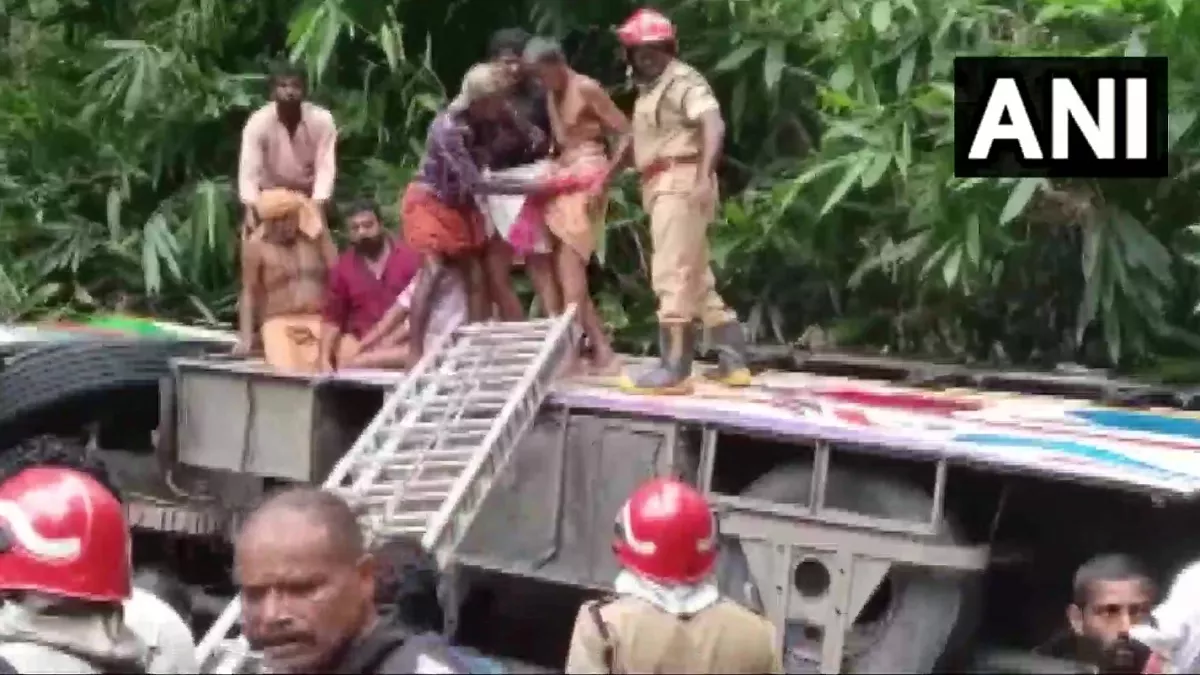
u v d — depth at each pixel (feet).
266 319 21.98
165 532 21.68
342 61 33.37
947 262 25.68
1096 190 25.49
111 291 31.96
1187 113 24.72
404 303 21.93
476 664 18.89
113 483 17.83
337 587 9.89
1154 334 26.35
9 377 21.77
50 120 33.06
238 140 33.14
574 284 20.76
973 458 15.79
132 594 12.61
